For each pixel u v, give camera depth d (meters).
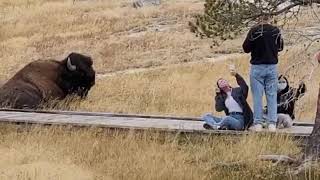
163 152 35.84
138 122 43.22
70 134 39.72
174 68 80.88
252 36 36.78
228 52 91.06
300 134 37.56
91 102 58.66
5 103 52.59
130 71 84.19
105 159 34.84
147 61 89.38
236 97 38.88
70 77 58.38
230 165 33.19
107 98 61.44
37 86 55.59
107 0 151.25
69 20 126.69
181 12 124.50
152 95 62.25
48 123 41.88
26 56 99.00
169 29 110.38
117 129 40.28
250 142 36.06
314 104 54.84
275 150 35.50
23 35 118.12
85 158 34.75
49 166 33.22
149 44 100.31
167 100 60.03
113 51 97.38
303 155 32.50
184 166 33.34
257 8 36.00
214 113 53.09
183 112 53.88
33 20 129.12
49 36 114.06
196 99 62.44
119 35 111.00
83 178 31.53
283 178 30.94
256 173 31.62
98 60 92.31
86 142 37.78
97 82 72.62
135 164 33.53
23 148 36.44
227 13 36.84
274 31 37.00
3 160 34.22
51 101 55.25
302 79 38.41
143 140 38.31
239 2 36.59
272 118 38.09
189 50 94.44
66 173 32.19
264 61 37.09
